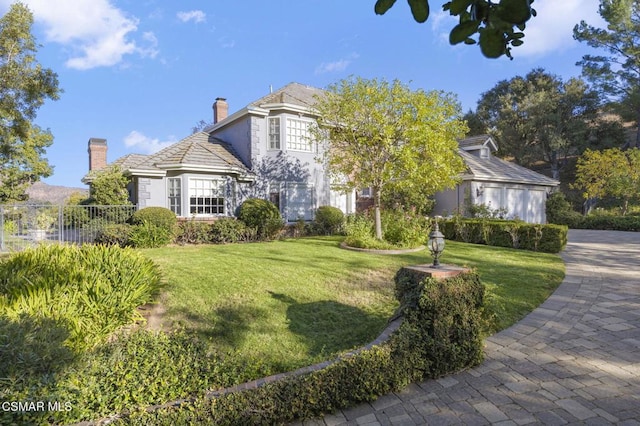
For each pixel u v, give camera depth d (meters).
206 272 7.47
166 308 5.57
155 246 11.95
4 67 12.61
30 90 13.00
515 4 1.07
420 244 12.01
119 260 5.33
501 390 3.44
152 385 2.83
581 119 30.41
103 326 4.16
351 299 6.16
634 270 8.75
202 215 14.36
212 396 2.80
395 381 3.43
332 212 16.42
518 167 23.41
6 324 2.72
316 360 3.90
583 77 30.22
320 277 7.36
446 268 4.23
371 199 19.47
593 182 23.84
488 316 4.33
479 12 1.20
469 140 23.28
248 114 15.69
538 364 3.95
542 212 22.67
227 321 5.18
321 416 3.05
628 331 4.86
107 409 2.65
